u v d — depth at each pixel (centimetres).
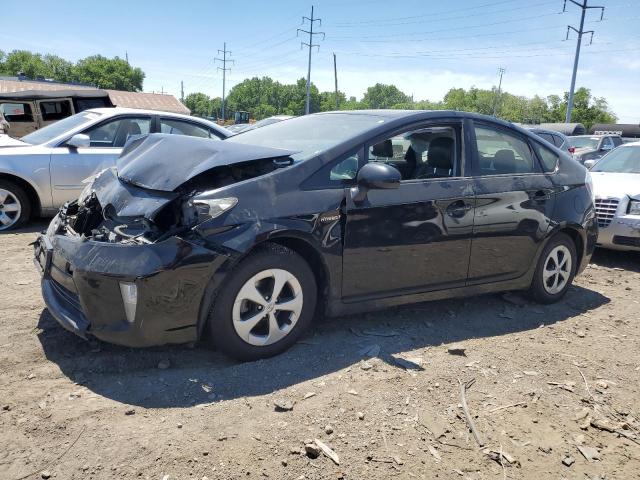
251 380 322
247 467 248
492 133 448
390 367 351
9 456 245
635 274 629
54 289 354
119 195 353
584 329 443
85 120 748
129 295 304
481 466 262
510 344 402
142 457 249
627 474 263
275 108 16375
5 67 10788
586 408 318
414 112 415
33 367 323
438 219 398
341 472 250
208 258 310
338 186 362
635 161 774
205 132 793
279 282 342
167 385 312
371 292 383
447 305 475
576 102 9112
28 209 701
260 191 335
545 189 463
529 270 466
